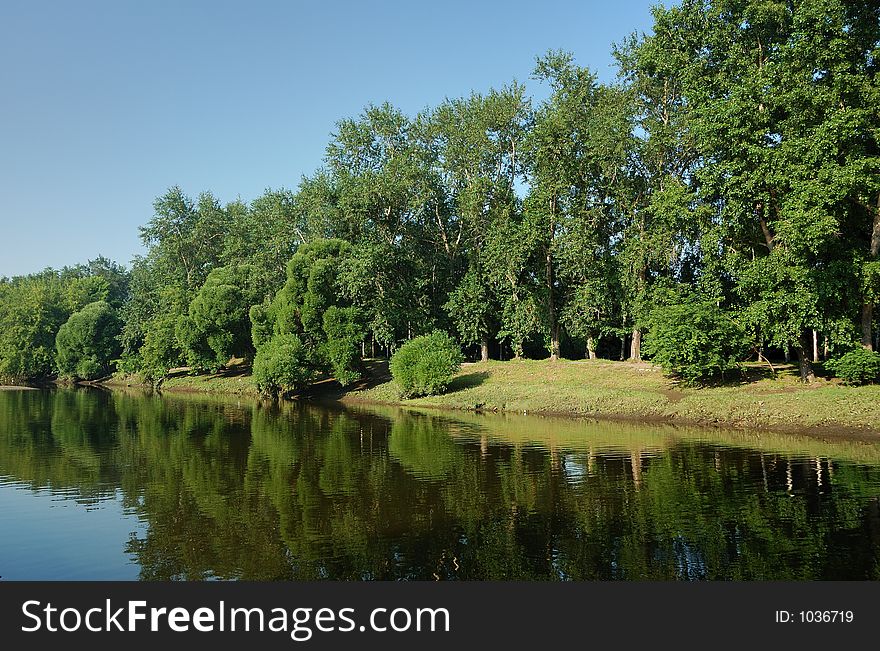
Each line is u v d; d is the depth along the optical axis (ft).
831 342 88.33
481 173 146.20
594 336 140.46
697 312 94.53
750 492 47.03
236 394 165.99
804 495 45.75
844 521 39.63
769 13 87.30
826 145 76.23
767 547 35.63
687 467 56.24
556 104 127.65
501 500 47.16
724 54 95.45
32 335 238.07
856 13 81.30
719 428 79.15
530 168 136.67
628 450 65.57
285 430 90.33
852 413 72.23
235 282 193.26
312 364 151.64
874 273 77.25
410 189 143.23
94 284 270.46
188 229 223.10
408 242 153.28
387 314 147.13
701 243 96.02
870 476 51.01
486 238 143.13
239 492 52.16
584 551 35.99
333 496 49.88
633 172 120.26
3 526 43.27
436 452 67.77
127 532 41.68
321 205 157.28
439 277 160.45
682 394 96.12
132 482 56.75
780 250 85.61
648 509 43.60
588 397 101.04
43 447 77.36
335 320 145.89
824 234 76.33
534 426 86.89
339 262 151.84
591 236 122.01
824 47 79.05
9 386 225.97
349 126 156.25
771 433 73.67
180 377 204.44
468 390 122.42
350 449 71.82
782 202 85.25
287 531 41.09
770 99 83.46
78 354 226.79
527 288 137.59
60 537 40.75
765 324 87.51
